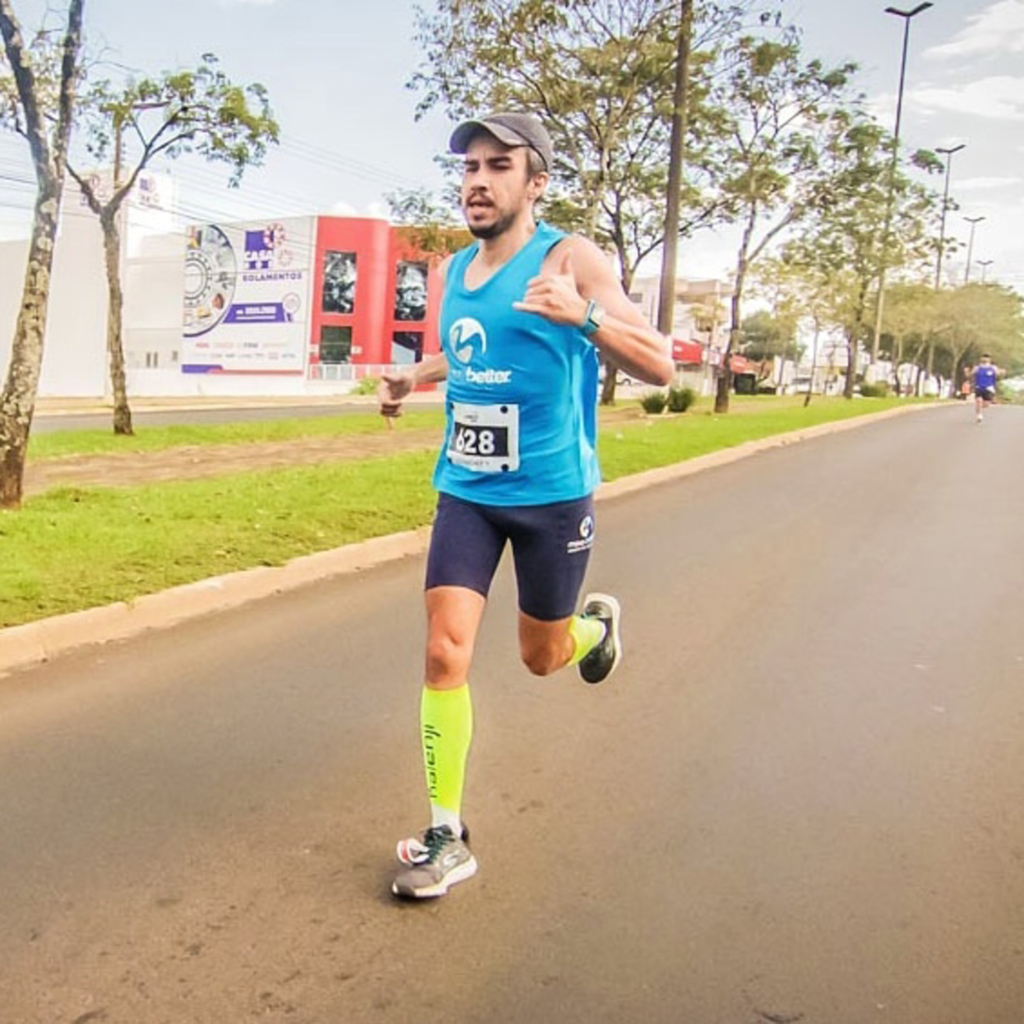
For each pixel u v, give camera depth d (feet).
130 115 48.67
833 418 78.43
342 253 159.74
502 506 10.37
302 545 24.49
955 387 219.61
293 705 15.14
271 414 88.48
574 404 10.34
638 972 8.82
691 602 21.70
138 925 9.41
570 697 15.75
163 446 50.52
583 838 11.24
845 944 9.28
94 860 10.55
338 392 147.64
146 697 15.31
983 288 213.46
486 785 12.58
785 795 12.41
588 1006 8.36
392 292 163.73
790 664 17.53
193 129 49.19
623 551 27.04
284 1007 8.30
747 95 74.49
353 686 16.01
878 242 107.86
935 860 10.86
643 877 10.42
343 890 10.09
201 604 20.20
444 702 10.23
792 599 22.02
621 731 14.39
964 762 13.48
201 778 12.57
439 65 61.93
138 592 19.56
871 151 77.10
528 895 10.05
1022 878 10.51
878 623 20.18
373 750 13.53
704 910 9.82
